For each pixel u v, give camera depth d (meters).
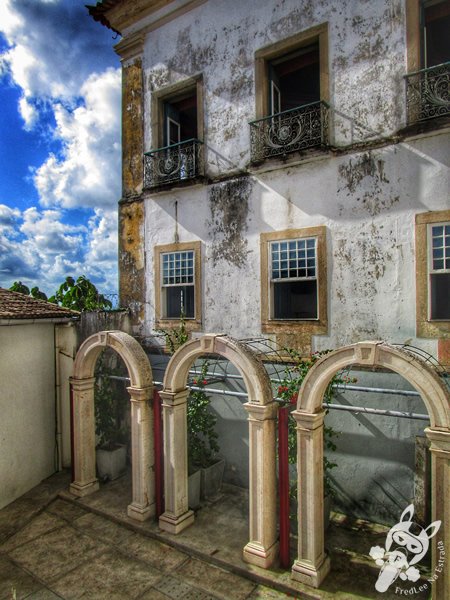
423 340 6.74
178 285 9.55
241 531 6.75
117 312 10.07
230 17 8.91
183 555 6.26
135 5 10.09
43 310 8.71
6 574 5.96
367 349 4.99
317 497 5.50
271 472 5.93
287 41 8.15
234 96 8.82
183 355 6.60
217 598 5.36
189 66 9.51
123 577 5.82
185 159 9.45
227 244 8.82
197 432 8.37
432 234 6.75
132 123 10.50
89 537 6.80
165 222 9.77
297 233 7.91
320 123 7.59
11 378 8.03
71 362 9.02
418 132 6.70
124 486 8.42
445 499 4.64
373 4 7.29
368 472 7.10
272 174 8.23
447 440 4.55
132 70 10.50
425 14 7.22
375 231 7.18
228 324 8.80
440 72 6.72
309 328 7.79
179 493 6.80
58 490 8.23
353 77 7.45
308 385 5.44
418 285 6.79
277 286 8.51
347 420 7.28
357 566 5.82
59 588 5.65
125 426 9.59
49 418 8.88
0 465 7.70
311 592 5.28
